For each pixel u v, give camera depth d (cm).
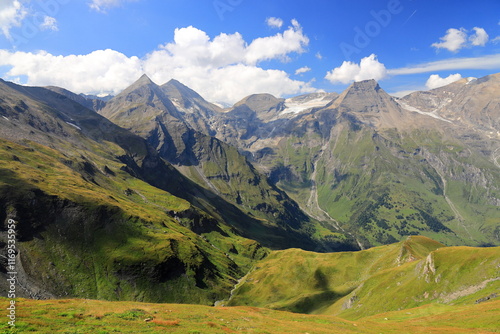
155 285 18238
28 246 16600
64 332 3488
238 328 4697
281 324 5581
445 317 7244
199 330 4169
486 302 7956
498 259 9994
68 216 19388
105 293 16625
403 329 6312
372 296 13138
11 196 17800
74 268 17050
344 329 5866
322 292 17988
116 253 18800
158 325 4241
